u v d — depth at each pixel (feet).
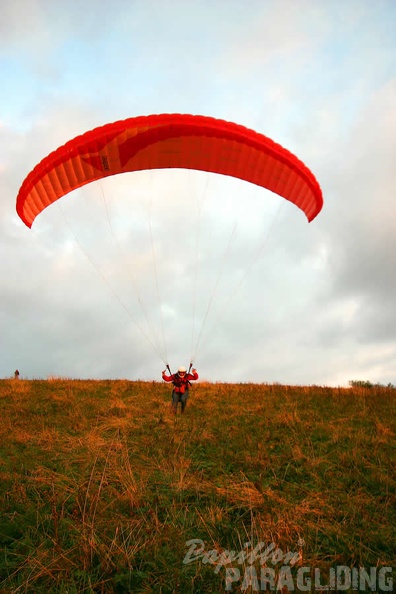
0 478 20.81
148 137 31.65
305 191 34.24
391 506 18.51
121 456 24.41
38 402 42.22
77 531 15.66
